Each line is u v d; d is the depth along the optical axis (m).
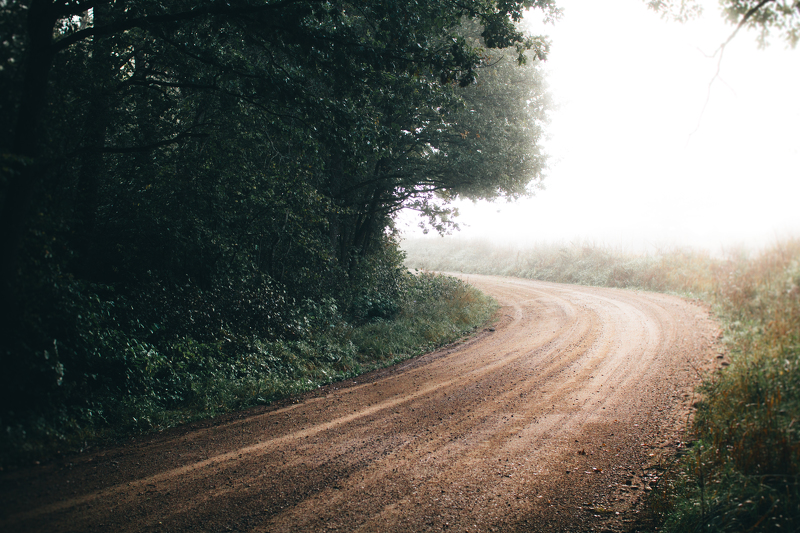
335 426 6.06
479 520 3.87
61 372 5.45
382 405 6.96
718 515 3.66
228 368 8.03
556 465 4.86
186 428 5.99
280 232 11.20
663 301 15.29
